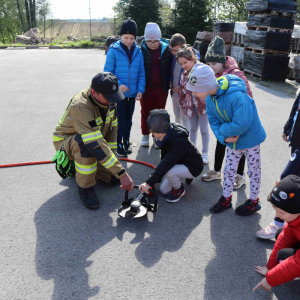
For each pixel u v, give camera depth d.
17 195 3.24
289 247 2.13
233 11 26.30
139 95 4.04
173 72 4.09
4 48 24.08
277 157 4.31
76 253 2.44
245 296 2.08
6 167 3.86
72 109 2.80
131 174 3.80
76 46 23.95
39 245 2.52
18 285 2.12
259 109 6.56
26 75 10.17
